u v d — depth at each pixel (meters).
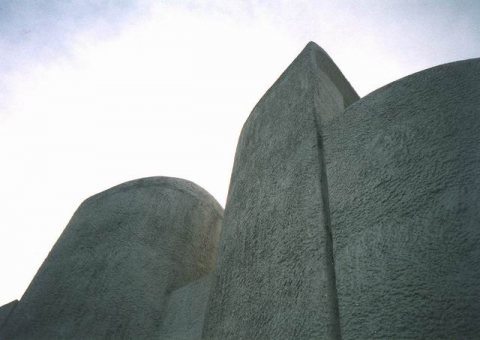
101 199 4.80
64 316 3.42
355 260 1.43
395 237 1.38
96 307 3.37
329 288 1.39
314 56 2.81
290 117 2.52
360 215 1.55
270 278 1.78
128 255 3.75
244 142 3.26
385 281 1.29
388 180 1.57
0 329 3.82
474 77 1.69
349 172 1.75
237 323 1.84
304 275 1.55
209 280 3.20
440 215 1.32
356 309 1.29
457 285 1.14
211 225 4.66
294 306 1.51
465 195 1.32
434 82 1.79
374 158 1.70
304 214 1.78
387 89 1.96
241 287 2.00
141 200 4.43
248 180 2.69
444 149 1.50
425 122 1.65
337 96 2.70
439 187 1.40
